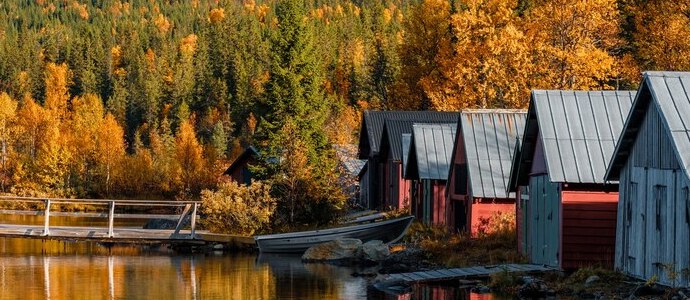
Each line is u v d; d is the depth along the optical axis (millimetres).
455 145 50125
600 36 77000
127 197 124125
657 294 27516
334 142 95562
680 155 26188
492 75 75375
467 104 78562
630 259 31047
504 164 46438
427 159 54812
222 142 159125
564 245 34125
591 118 34875
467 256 41344
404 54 99188
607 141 34156
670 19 74000
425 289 32938
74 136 148000
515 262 38750
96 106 186000
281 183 56312
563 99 35406
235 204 55250
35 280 38406
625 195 31672
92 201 54031
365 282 37094
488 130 47625
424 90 90062
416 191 60469
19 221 75062
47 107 192250
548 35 74250
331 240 51094
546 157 33719
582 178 33312
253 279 38594
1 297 33312
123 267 43688
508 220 46031
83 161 131125
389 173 72562
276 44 79188
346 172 79000
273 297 33031
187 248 53656
